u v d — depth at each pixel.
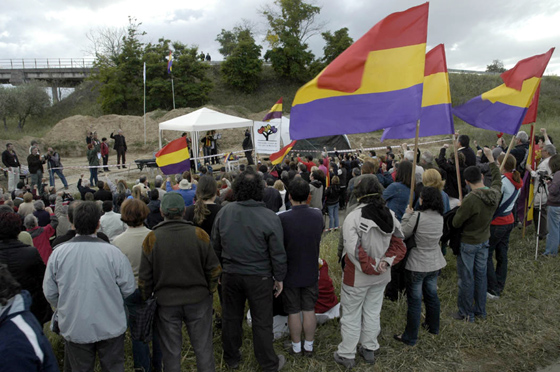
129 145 27.66
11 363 1.77
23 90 35.91
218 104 40.22
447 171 6.25
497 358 3.75
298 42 44.53
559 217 5.79
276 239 3.28
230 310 3.47
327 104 3.52
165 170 8.78
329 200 8.62
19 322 1.87
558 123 24.48
